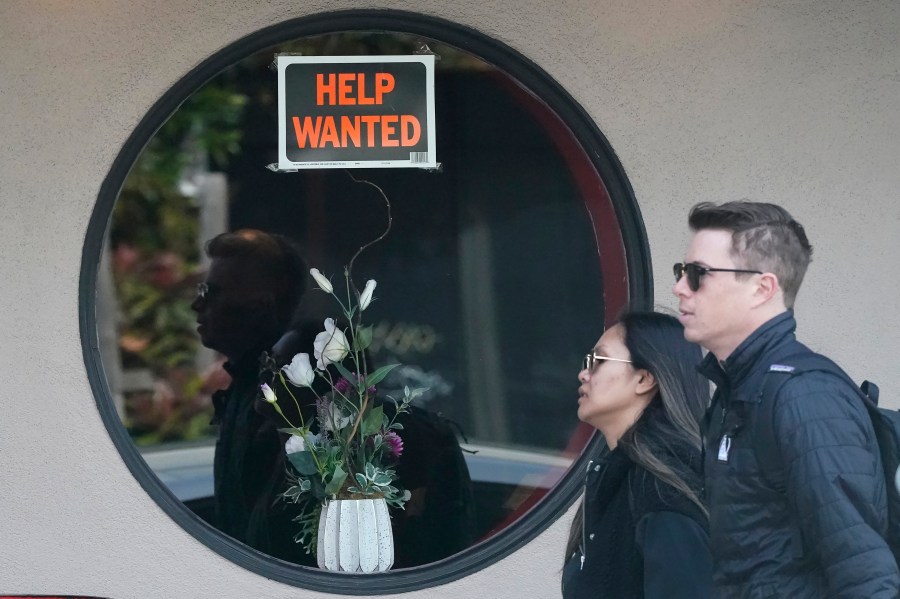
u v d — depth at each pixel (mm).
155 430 14484
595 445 14117
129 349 14523
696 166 13828
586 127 13938
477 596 13641
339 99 14453
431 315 15367
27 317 13555
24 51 13578
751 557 8625
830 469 8148
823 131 13797
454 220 15188
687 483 9219
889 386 13805
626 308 13984
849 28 13781
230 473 14453
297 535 14039
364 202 15227
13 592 13461
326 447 12758
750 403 8703
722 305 9047
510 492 14664
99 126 13680
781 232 9031
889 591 7938
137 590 13562
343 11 13938
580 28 13867
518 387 15047
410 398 14219
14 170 13570
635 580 9484
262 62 14484
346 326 15188
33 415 13523
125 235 14484
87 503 13562
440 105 14789
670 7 13812
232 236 15398
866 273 13805
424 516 14484
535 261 14977
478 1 13930
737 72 13797
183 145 14609
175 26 13766
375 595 13523
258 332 14930
